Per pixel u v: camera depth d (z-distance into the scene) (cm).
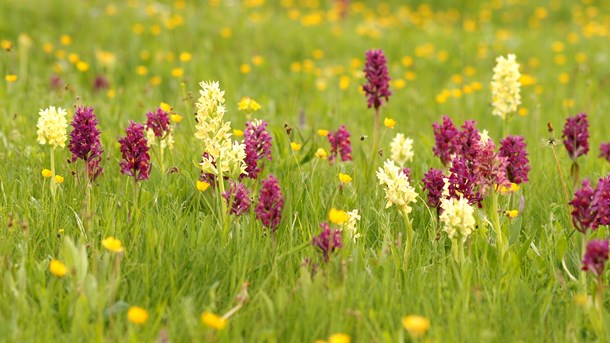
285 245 474
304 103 1023
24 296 388
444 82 1250
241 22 1485
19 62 1087
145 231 464
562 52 1512
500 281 436
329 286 412
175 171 549
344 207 519
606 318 390
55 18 1366
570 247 492
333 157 623
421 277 439
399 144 598
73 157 527
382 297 405
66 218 488
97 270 414
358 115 912
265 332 365
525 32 1775
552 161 690
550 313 412
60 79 952
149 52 1248
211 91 487
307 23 1569
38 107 769
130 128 503
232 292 415
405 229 514
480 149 473
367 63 621
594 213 436
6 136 693
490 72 1334
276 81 1134
